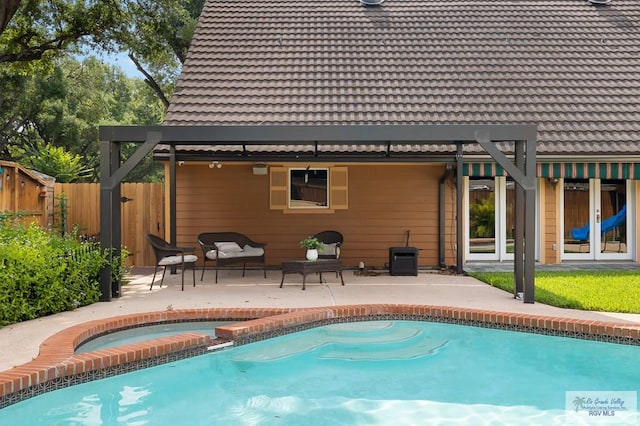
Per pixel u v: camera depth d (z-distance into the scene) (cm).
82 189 1784
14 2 1709
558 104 1709
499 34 1989
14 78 3156
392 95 1723
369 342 882
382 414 618
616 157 1599
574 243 1803
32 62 2273
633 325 818
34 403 592
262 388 699
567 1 2170
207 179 1706
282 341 879
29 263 912
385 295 1163
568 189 1798
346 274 1548
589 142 1588
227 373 755
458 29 2016
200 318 951
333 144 1413
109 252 1101
